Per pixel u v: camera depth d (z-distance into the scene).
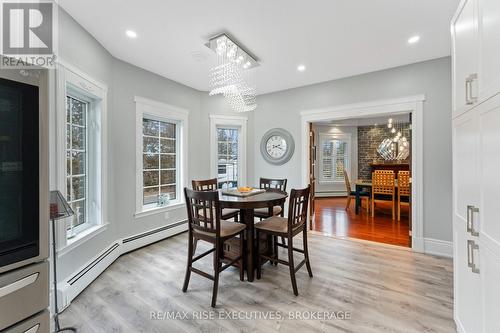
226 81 3.41
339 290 2.12
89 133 2.55
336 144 7.65
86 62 2.30
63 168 1.94
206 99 4.25
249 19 2.12
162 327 1.66
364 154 7.49
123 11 2.00
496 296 1.03
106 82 2.70
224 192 2.76
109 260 2.62
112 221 2.80
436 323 1.68
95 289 2.15
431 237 2.96
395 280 2.29
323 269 2.54
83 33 2.25
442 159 2.88
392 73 3.19
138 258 2.84
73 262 2.07
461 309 1.42
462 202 1.38
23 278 1.02
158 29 2.28
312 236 3.66
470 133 1.26
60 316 1.78
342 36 2.41
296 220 2.24
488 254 1.09
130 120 3.08
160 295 2.06
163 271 2.50
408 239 3.49
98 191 2.56
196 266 2.63
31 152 1.04
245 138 4.44
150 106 3.34
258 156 4.45
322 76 3.50
